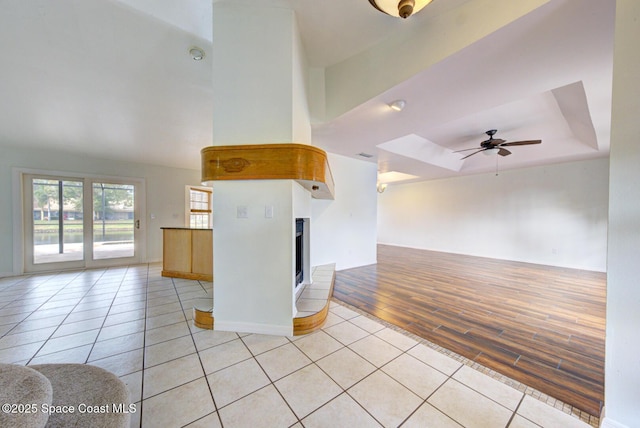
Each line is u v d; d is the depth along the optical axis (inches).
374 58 96.7
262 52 87.4
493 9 63.8
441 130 172.9
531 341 87.4
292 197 86.6
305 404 56.8
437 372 69.3
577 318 106.8
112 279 160.7
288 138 86.6
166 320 99.7
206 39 97.9
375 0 61.0
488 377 67.7
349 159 206.7
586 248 207.3
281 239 87.7
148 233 213.9
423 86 89.4
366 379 65.7
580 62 75.3
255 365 70.9
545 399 59.9
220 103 89.2
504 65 77.2
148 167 213.6
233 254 90.0
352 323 99.6
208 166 88.8
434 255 274.5
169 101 134.6
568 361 75.8
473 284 158.7
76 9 85.0
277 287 88.4
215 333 89.1
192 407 55.4
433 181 314.0
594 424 52.7
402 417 53.6
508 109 138.8
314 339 86.1
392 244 362.6
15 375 29.6
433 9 73.4
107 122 149.5
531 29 62.5
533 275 183.8
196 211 250.7
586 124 135.3
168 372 67.3
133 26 91.7
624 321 45.6
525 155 207.0
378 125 125.3
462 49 70.1
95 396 34.8
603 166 201.3
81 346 79.9
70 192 183.3
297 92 90.8
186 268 163.5
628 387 45.2
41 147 166.9
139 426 50.3
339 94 112.5
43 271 175.2
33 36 93.7
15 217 163.9
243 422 51.7
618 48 46.0
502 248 255.0
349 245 208.7
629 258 45.1
